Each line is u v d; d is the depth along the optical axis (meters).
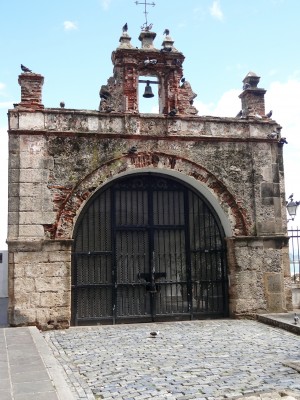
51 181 11.97
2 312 15.54
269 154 13.62
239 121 13.50
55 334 10.88
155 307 12.95
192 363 7.98
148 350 9.06
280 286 13.11
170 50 13.31
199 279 13.32
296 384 6.66
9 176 11.73
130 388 6.64
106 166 12.38
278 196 13.51
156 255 13.22
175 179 13.48
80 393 6.52
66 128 12.25
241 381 6.87
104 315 12.55
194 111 13.73
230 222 13.05
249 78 14.06
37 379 6.70
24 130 11.89
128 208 13.17
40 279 11.55
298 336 10.32
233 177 13.23
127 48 13.02
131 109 12.85
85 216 12.80
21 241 11.51
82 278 12.55
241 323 12.16
